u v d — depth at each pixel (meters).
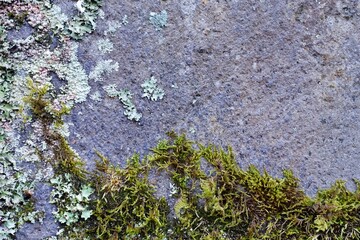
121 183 0.44
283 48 0.46
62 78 0.45
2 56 0.44
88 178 0.44
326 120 0.46
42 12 0.44
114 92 0.45
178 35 0.46
